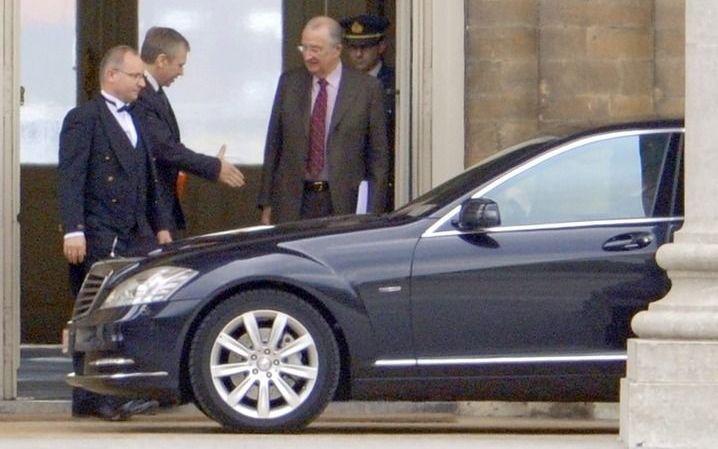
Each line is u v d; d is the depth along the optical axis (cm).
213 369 2519
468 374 2533
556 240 2547
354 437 2500
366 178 3092
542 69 3259
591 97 3259
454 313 2531
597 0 3256
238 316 2523
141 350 2516
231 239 2598
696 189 2388
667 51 3253
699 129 2384
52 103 3525
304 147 3081
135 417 3081
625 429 2366
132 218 2969
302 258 2525
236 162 3559
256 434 2523
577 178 2588
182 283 2517
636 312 2539
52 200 3519
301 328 2527
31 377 3291
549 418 3144
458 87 3259
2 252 3216
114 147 2950
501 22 3250
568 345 2542
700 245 2356
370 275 2523
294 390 2548
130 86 2956
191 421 2998
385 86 3366
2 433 2733
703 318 2331
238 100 3559
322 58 3070
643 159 2591
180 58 3072
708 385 2323
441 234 2547
